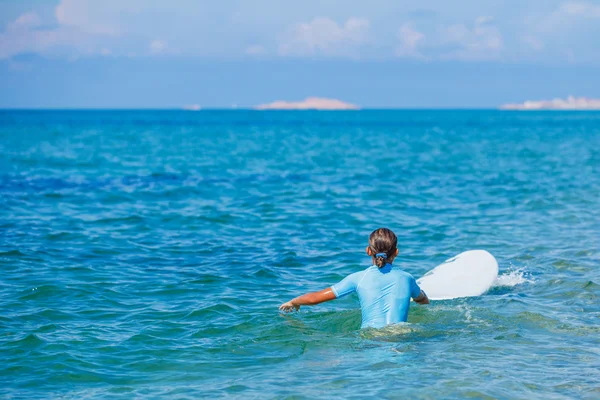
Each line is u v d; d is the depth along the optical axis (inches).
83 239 457.1
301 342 243.8
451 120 5236.2
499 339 243.8
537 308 291.1
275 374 210.5
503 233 490.0
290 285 339.9
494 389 193.2
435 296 311.6
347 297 314.2
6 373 212.4
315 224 533.3
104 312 286.7
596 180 845.2
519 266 380.5
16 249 411.8
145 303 302.4
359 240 466.9
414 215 581.9
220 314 283.4
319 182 847.7
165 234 485.1
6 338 246.2
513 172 971.9
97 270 367.2
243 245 446.6
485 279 330.6
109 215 567.2
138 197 689.6
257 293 322.7
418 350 230.5
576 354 226.5
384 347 234.1
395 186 802.2
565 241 454.9
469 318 272.7
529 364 215.6
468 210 610.2
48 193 701.9
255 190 758.5
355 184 824.9
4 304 295.0
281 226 523.5
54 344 240.1
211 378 208.7
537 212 592.1
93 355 230.1
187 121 4763.8
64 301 302.5
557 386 196.1
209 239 467.5
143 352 233.9
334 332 256.5
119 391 198.1
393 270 262.5
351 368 213.9
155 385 203.0
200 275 358.3
